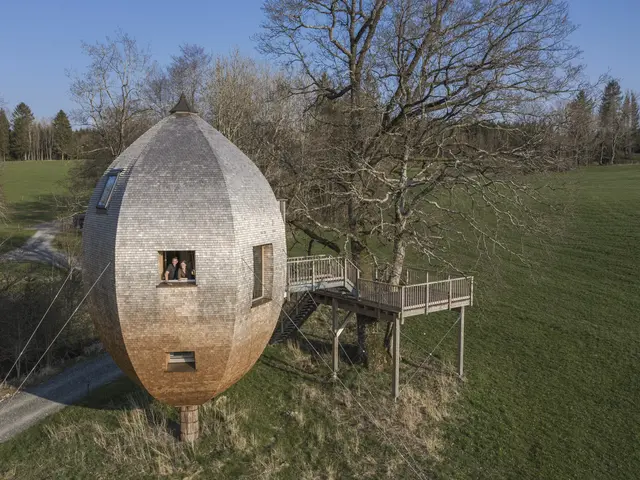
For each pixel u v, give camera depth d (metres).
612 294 34.69
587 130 35.03
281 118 37.66
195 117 18.53
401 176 24.14
